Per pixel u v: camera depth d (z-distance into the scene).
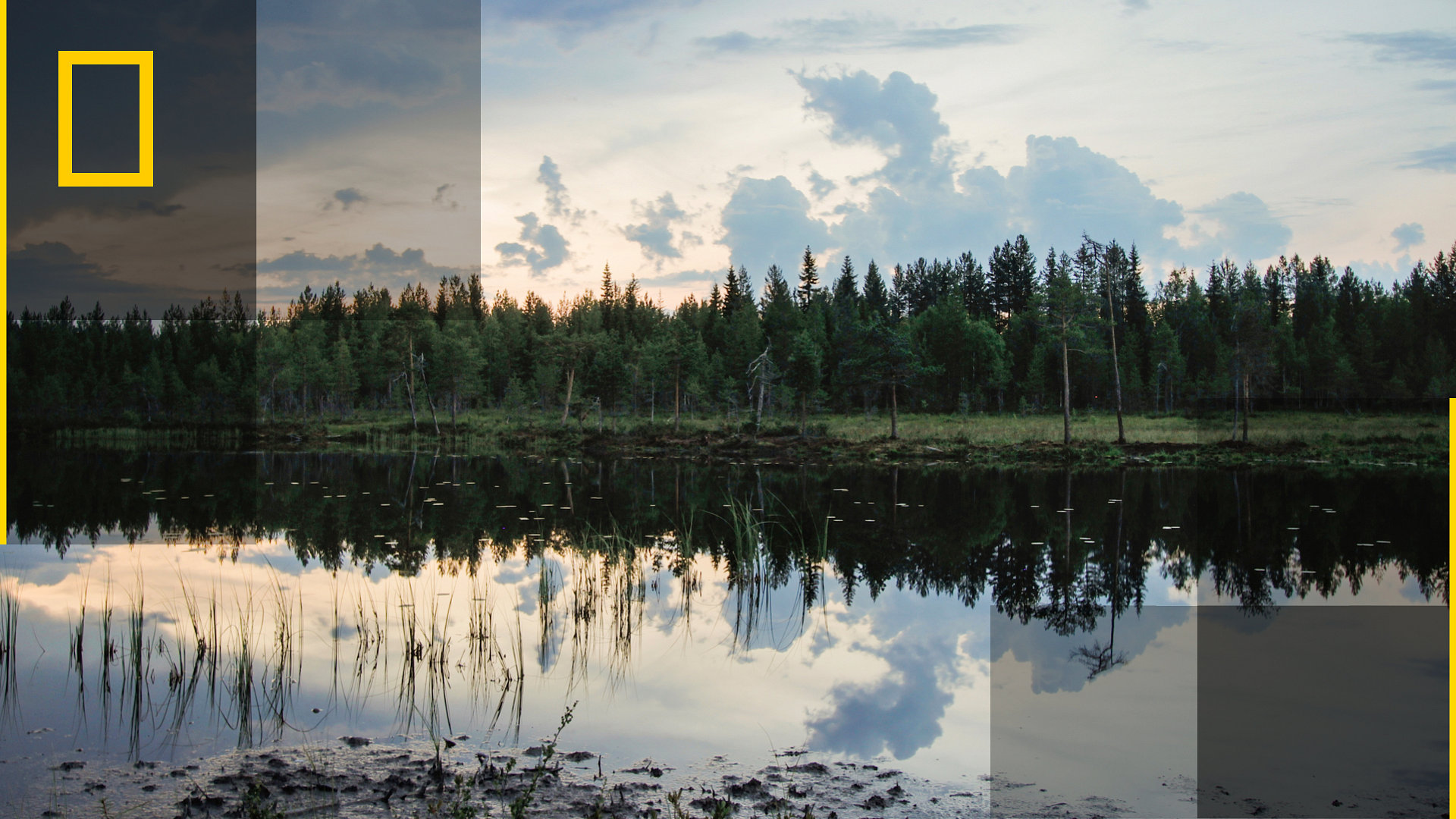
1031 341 67.25
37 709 6.15
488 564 11.97
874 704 6.30
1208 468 28.89
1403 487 23.55
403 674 6.96
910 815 4.46
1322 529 16.52
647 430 45.31
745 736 5.70
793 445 36.72
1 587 10.38
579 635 8.21
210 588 10.33
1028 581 11.48
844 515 18.05
